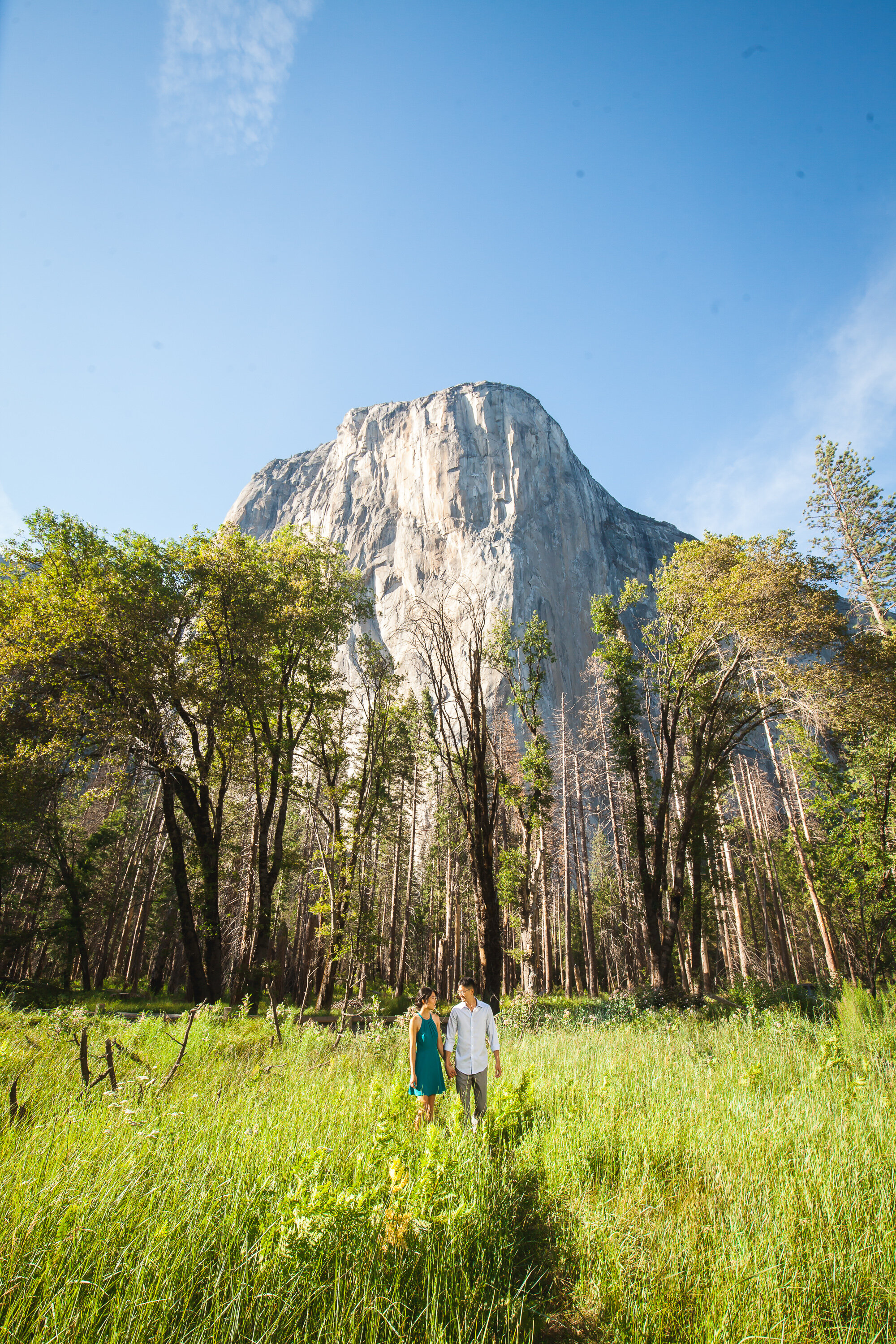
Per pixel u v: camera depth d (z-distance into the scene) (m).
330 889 22.73
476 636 19.17
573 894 52.94
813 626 18.19
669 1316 2.85
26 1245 2.60
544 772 24.47
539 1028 14.38
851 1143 4.70
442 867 43.03
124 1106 4.34
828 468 23.09
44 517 18.84
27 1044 7.22
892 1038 9.26
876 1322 2.83
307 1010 20.56
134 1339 2.22
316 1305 2.57
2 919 30.83
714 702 21.33
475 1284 2.98
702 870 28.59
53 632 17.16
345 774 26.48
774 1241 3.37
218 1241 2.84
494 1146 4.90
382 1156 3.94
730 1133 5.05
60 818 29.19
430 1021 6.12
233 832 29.95
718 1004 16.66
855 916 18.67
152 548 19.88
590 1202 4.10
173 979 34.50
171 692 17.86
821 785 19.44
